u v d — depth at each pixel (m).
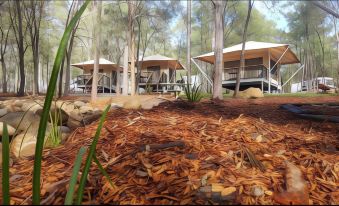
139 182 1.97
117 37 28.00
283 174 2.15
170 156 2.37
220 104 6.27
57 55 1.25
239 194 1.85
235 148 2.67
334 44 37.62
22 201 1.78
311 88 29.09
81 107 5.42
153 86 21.31
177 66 23.70
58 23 24.53
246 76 18.86
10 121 3.44
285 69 48.06
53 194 1.76
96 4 9.27
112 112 4.25
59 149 2.75
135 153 2.44
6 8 20.45
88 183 1.92
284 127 3.81
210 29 32.31
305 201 1.78
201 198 1.79
